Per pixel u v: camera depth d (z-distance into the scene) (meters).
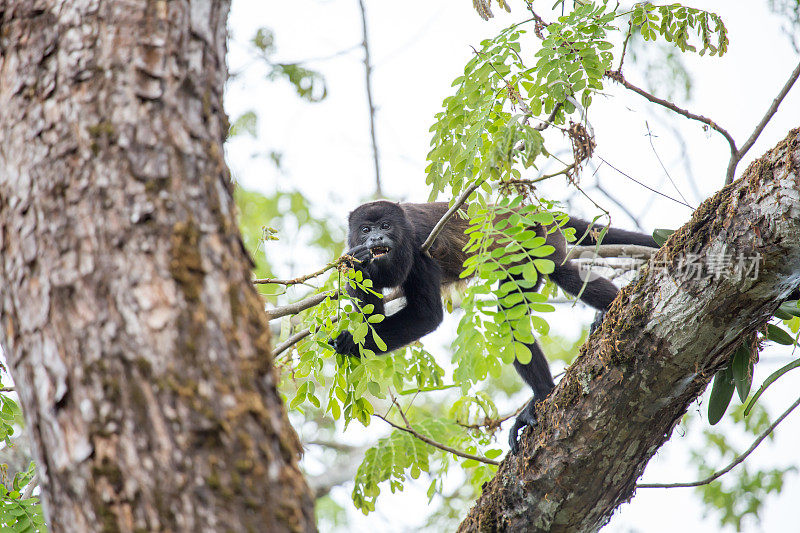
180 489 3.55
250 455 3.73
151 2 4.21
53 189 3.88
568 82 7.45
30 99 4.04
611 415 7.22
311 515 3.90
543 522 7.91
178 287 3.83
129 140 3.96
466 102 8.03
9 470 12.68
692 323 6.68
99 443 3.58
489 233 7.37
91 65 4.04
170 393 3.65
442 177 8.22
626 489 7.93
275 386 4.10
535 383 10.25
